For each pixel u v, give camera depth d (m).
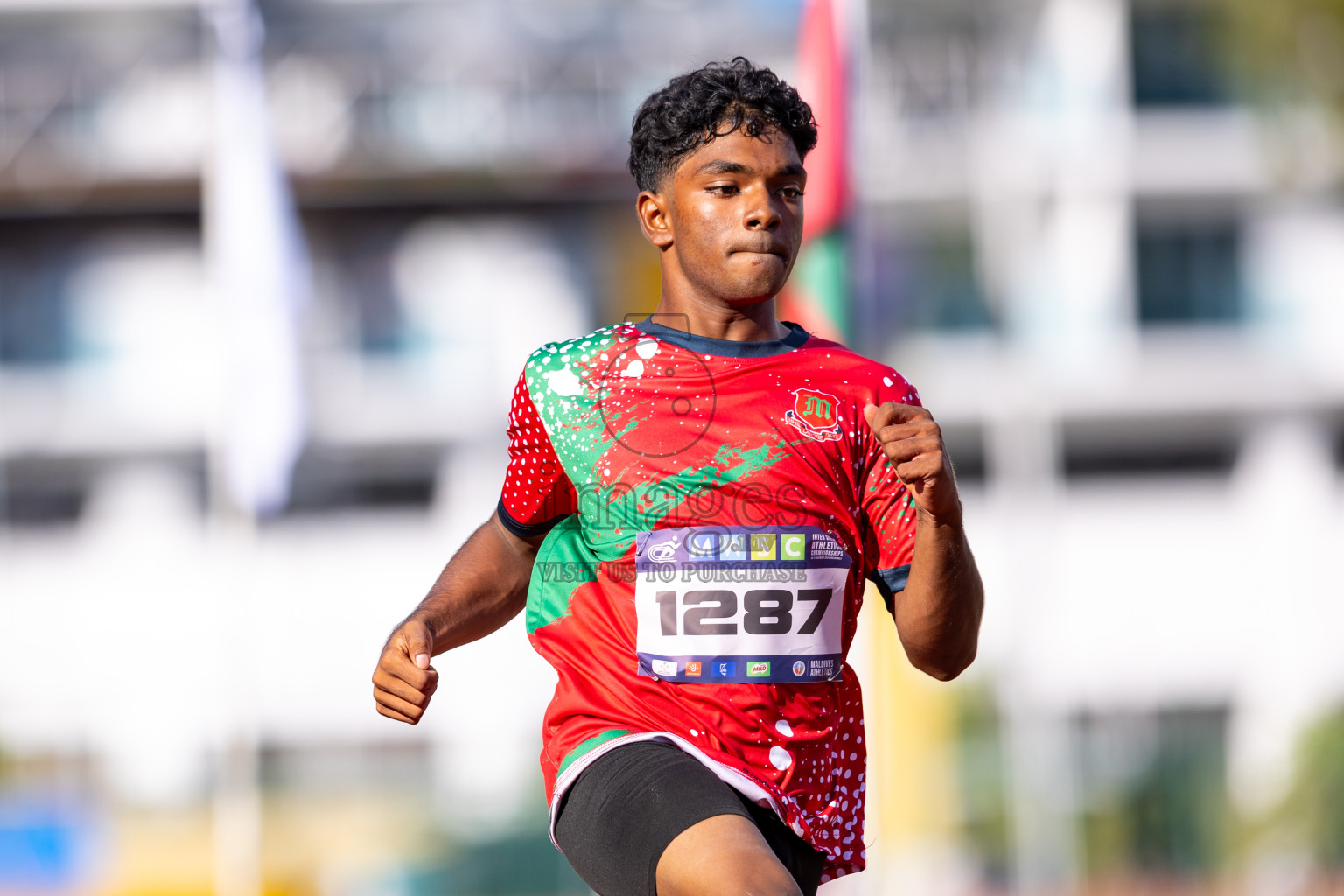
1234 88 88.00
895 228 89.31
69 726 83.81
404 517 88.25
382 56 78.94
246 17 42.56
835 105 17.53
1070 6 88.88
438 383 86.62
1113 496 94.12
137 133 83.81
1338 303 91.88
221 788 75.88
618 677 7.82
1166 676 91.00
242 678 60.12
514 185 83.12
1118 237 90.69
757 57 75.19
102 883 67.94
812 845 7.81
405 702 7.87
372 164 80.69
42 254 86.69
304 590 85.94
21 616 85.00
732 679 7.65
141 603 85.88
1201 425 94.81
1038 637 87.50
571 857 7.83
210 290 86.56
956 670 7.98
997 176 87.75
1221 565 92.75
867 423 7.61
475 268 87.31
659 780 7.27
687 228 8.11
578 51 78.69
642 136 8.38
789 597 7.73
